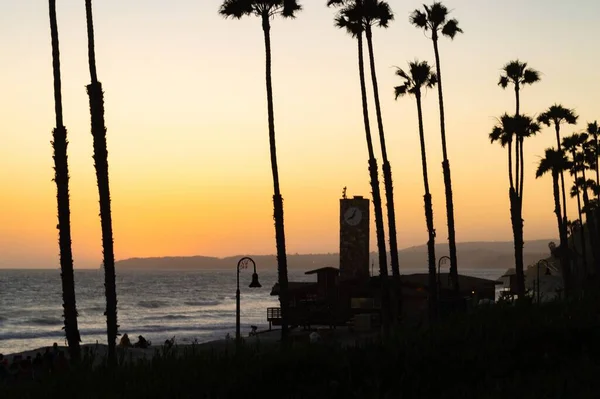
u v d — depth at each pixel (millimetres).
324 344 17609
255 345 18484
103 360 18203
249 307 173750
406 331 18188
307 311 68000
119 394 15047
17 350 91688
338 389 15312
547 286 111812
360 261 75875
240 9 44344
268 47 44812
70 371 16672
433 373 15969
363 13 49281
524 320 18594
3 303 180750
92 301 185375
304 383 15711
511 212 66938
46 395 15742
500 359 16625
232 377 15641
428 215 57188
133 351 50219
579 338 17719
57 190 31703
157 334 105125
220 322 128625
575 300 20625
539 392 14641
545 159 85875
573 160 102188
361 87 49844
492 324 18484
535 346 17453
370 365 16141
